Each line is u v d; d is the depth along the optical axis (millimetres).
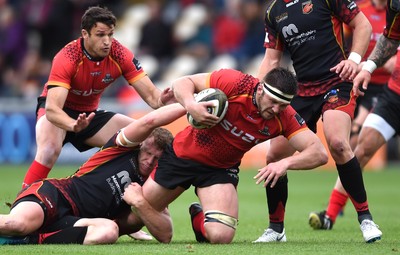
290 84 24312
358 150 33531
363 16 27922
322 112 27734
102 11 28750
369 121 33281
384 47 28328
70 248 24297
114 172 26734
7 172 59438
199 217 27188
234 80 25297
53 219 25891
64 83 29031
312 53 28047
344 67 26875
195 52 71812
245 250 24234
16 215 24922
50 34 71688
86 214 26516
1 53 75188
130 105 65125
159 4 74875
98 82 30062
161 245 25578
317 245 25875
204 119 24688
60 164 65812
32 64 71875
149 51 72875
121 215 27344
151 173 26625
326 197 47250
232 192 26312
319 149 25312
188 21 75375
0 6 77938
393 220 35656
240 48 70750
